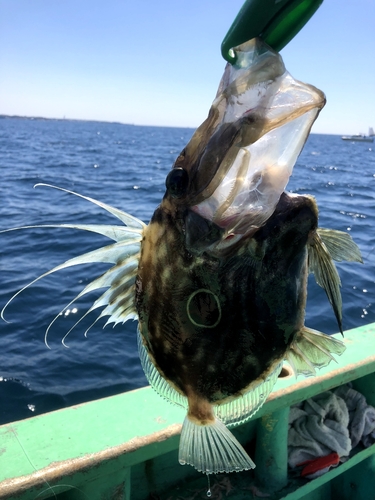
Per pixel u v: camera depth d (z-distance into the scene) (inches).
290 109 12.5
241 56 12.6
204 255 14.9
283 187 13.4
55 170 285.7
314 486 27.6
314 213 14.9
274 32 11.3
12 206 156.3
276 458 27.1
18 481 18.9
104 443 21.0
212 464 17.3
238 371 16.8
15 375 55.5
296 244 15.0
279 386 25.4
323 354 17.6
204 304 15.9
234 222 14.0
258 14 10.6
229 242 14.5
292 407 30.7
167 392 18.3
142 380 55.8
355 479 30.7
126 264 17.0
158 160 422.6
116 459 20.5
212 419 17.7
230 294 15.6
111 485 21.5
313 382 25.8
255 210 13.8
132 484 25.9
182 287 15.8
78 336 64.7
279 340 16.4
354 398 32.0
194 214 14.3
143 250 16.4
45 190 196.7
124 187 220.8
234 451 17.3
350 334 31.5
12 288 79.4
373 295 81.7
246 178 13.5
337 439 28.9
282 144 13.1
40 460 20.0
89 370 57.3
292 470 28.5
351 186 254.8
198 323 16.2
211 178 13.6
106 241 110.3
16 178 233.9
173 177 14.3
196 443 17.7
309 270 17.2
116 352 61.2
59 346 62.0
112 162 375.2
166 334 16.8
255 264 15.2
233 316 15.9
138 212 158.7
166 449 21.7
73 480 19.8
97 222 136.0
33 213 145.6
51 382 54.7
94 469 20.1
